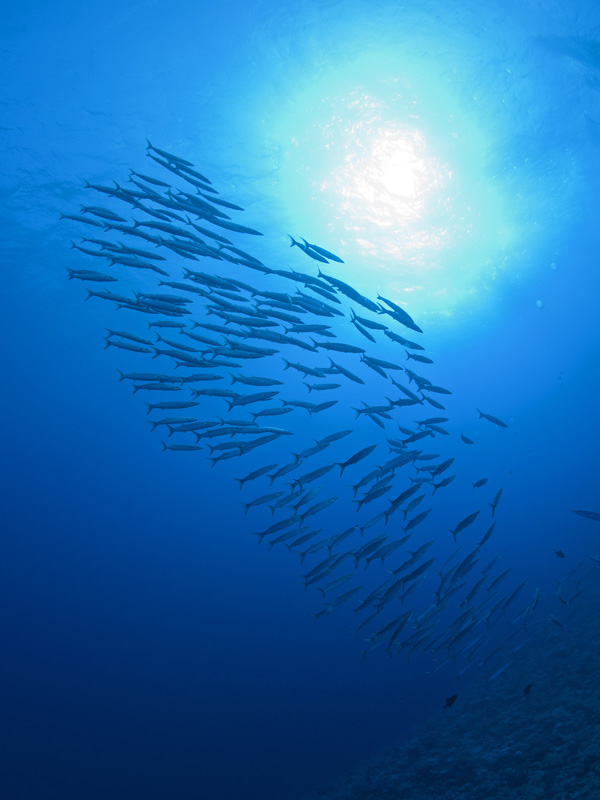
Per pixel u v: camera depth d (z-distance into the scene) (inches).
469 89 660.1
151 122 616.1
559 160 832.9
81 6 492.7
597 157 863.1
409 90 645.3
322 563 366.0
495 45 611.2
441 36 587.2
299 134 660.1
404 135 705.0
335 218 815.7
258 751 929.5
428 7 550.9
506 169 816.3
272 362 1312.7
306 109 632.4
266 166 695.1
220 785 819.4
